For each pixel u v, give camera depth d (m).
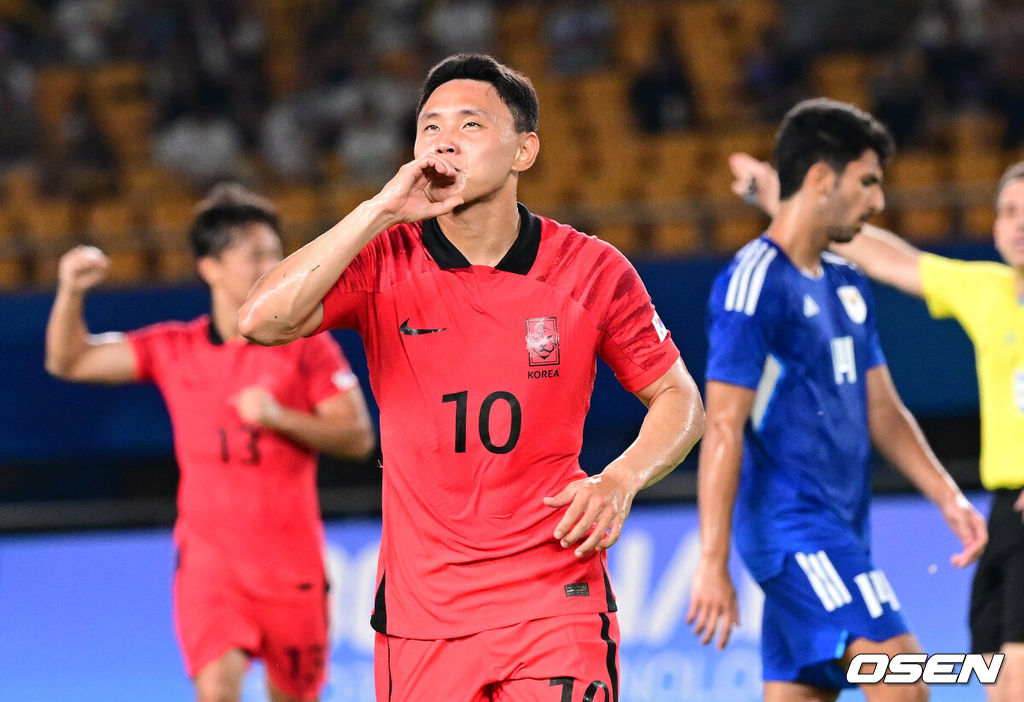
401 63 43.03
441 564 9.85
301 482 15.91
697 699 21.14
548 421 9.87
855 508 13.64
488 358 9.79
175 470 31.42
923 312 28.20
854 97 40.75
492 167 9.58
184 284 28.86
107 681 21.73
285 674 15.85
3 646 21.77
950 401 28.09
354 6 44.97
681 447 9.95
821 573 13.05
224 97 42.78
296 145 41.12
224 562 15.49
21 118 42.78
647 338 10.17
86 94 44.44
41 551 22.09
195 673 15.36
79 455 28.72
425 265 9.93
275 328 9.41
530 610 9.79
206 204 16.41
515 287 9.87
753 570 13.56
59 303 16.39
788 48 42.62
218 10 44.78
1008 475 14.59
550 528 9.90
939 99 40.19
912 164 37.12
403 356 9.88
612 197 38.31
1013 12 40.72
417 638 9.91
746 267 13.57
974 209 34.78
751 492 13.59
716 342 13.40
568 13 44.22
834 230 13.70
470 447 9.76
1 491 31.17
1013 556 14.31
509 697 9.80
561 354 9.87
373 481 31.59
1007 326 14.84
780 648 13.63
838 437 13.44
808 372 13.36
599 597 10.06
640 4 45.62
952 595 21.89
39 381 28.70
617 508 9.41
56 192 40.31
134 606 21.95
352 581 21.78
